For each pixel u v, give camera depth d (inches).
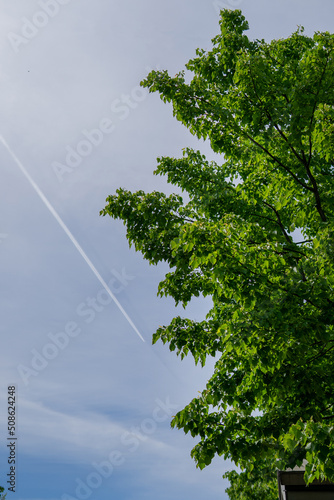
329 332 241.9
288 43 369.7
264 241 300.5
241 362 271.0
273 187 341.4
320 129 274.2
